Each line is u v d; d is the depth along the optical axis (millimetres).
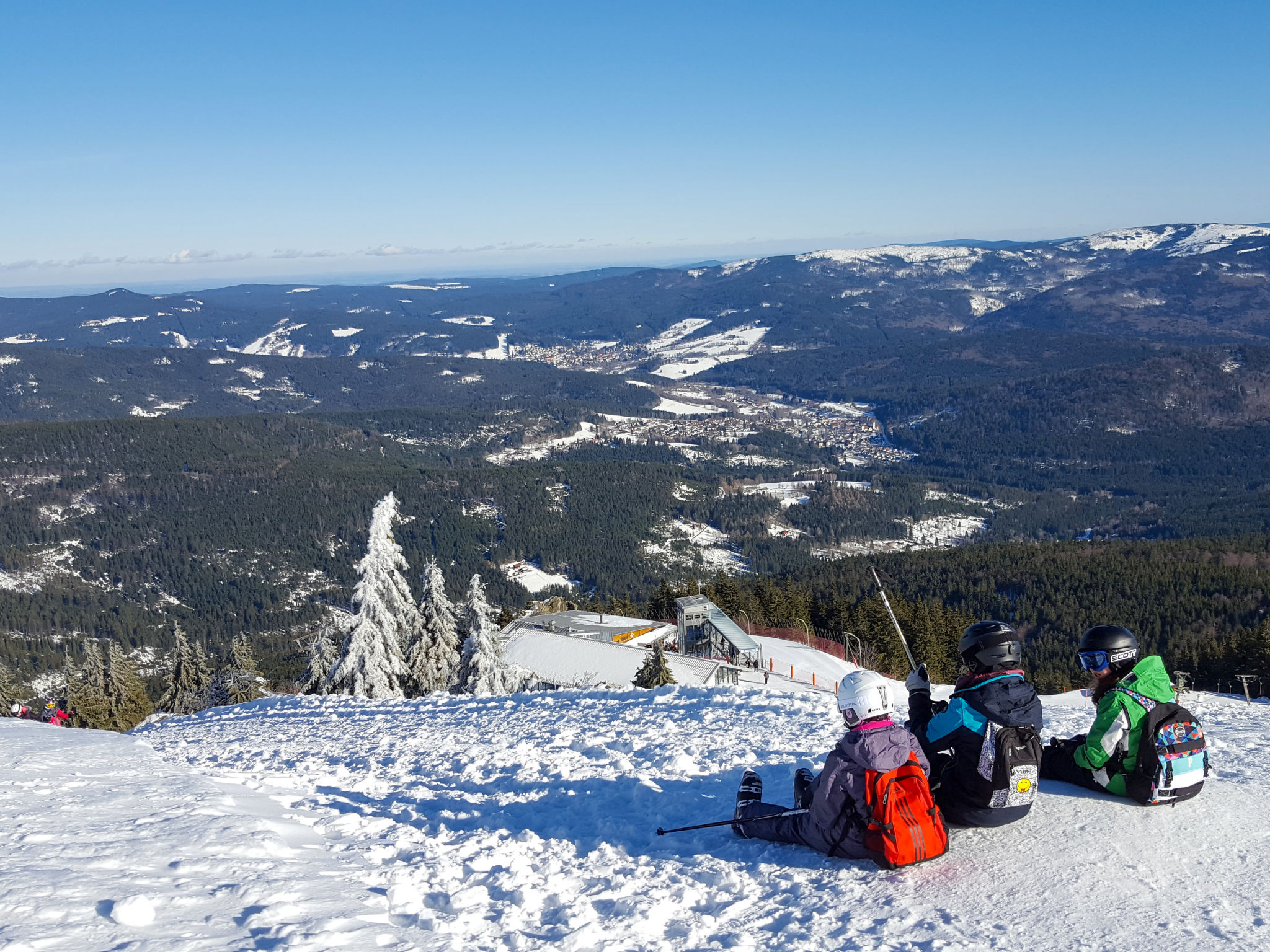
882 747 3754
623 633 45812
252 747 9648
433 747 8703
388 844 4664
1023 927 3068
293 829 4832
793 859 4027
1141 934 2959
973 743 3920
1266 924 2975
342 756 8656
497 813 5672
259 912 3082
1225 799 4273
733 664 40438
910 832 3648
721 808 5297
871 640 54688
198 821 4461
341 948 2762
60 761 6828
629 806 5562
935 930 3082
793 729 8070
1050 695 15914
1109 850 3684
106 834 4078
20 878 3186
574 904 3604
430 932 3152
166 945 2643
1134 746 4168
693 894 3668
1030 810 4191
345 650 25016
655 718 9477
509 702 12289
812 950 3014
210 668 37719
